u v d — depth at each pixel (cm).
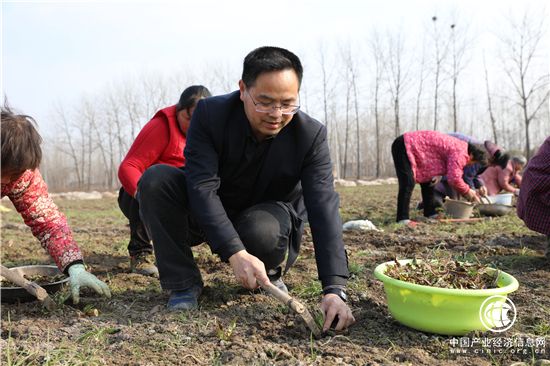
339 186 1934
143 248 360
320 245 235
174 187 254
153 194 252
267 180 261
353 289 297
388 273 240
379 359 198
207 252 427
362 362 195
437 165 580
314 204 243
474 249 414
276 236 262
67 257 272
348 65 2783
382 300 278
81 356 198
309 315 217
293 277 333
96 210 1138
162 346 210
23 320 245
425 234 509
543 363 187
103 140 3175
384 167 3312
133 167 342
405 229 543
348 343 213
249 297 281
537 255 383
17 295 275
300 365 188
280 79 210
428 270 245
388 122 3238
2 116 221
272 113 216
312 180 250
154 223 255
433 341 215
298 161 252
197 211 234
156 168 256
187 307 255
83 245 495
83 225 755
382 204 974
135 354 203
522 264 357
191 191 239
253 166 256
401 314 226
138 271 358
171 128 348
